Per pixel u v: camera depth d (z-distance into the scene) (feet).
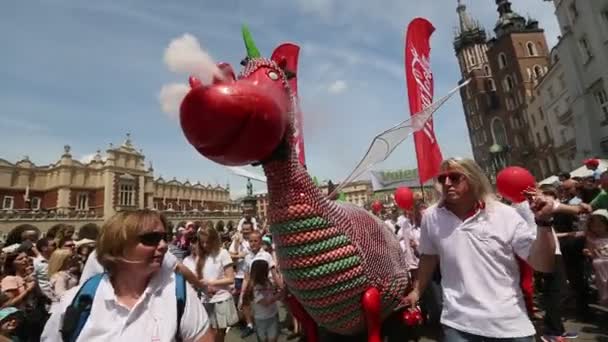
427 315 14.65
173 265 5.31
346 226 7.98
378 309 7.66
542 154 125.08
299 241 7.23
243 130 5.72
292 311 9.05
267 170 7.45
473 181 6.35
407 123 9.99
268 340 12.91
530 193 5.68
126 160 140.15
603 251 13.04
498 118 155.02
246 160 6.22
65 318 4.60
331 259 7.32
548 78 101.04
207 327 5.16
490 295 5.86
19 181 129.90
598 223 13.12
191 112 5.43
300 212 7.23
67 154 133.08
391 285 8.60
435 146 16.74
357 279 7.57
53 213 107.14
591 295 17.60
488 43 156.46
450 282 6.41
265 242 20.16
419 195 16.57
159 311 4.79
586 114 63.72
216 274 12.96
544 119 122.11
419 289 7.46
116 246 4.80
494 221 6.16
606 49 56.75
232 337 17.43
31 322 12.66
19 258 14.35
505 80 146.20
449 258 6.43
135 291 4.95
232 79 6.54
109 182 132.46
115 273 4.96
